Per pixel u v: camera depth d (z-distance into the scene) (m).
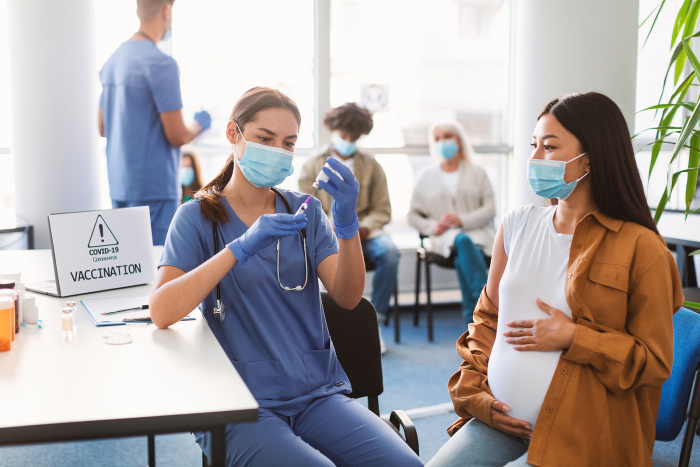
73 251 1.70
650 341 1.21
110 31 3.73
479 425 1.38
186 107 4.02
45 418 0.89
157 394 0.99
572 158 1.30
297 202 1.56
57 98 3.26
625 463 1.25
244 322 1.41
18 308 1.32
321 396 1.41
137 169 3.19
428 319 3.76
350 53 4.25
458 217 3.86
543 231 1.39
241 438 1.25
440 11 4.35
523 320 1.32
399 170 4.46
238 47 4.05
